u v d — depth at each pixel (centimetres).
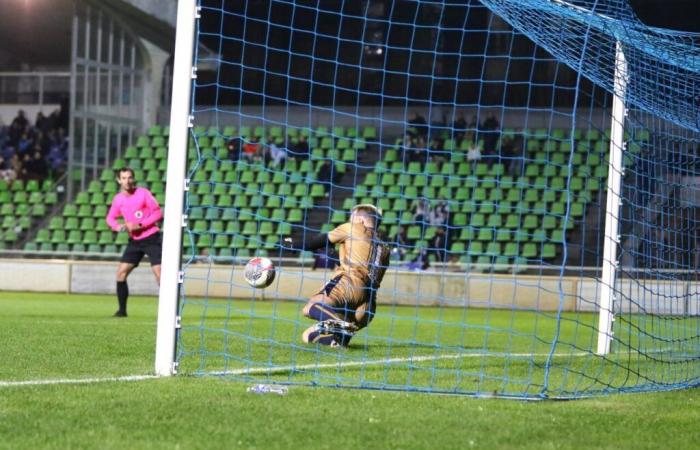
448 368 1470
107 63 5003
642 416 1055
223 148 5122
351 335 1730
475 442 877
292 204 4950
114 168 5062
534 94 5069
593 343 2228
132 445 830
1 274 4350
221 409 1009
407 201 4897
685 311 1958
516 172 4938
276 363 1473
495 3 1551
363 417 987
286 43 5297
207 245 4638
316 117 5294
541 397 1157
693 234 2008
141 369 1359
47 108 6219
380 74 5231
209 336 1952
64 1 5378
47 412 977
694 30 4672
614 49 1522
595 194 4819
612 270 1875
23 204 5125
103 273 4275
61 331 2081
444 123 5166
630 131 1845
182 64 1291
